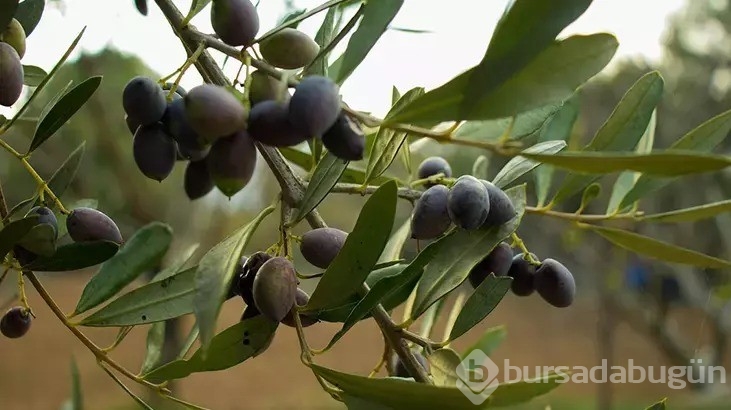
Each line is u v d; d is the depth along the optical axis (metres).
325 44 0.47
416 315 0.43
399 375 0.48
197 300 0.35
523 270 0.50
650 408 0.45
